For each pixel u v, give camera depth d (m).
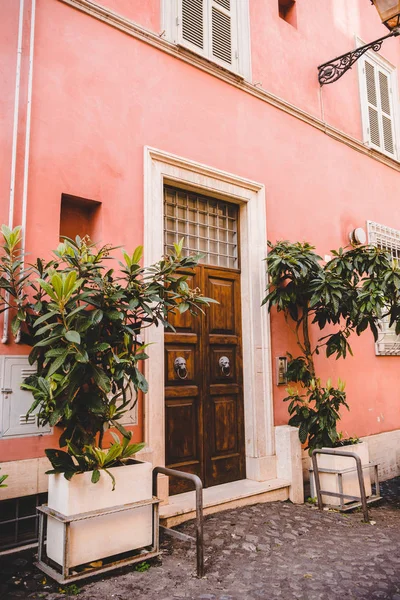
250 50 6.09
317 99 7.00
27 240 3.95
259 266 5.71
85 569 3.17
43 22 4.29
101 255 3.66
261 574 3.45
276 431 5.47
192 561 3.60
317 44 7.16
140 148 4.79
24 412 3.75
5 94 3.97
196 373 5.15
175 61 5.24
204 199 5.57
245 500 4.88
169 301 3.70
